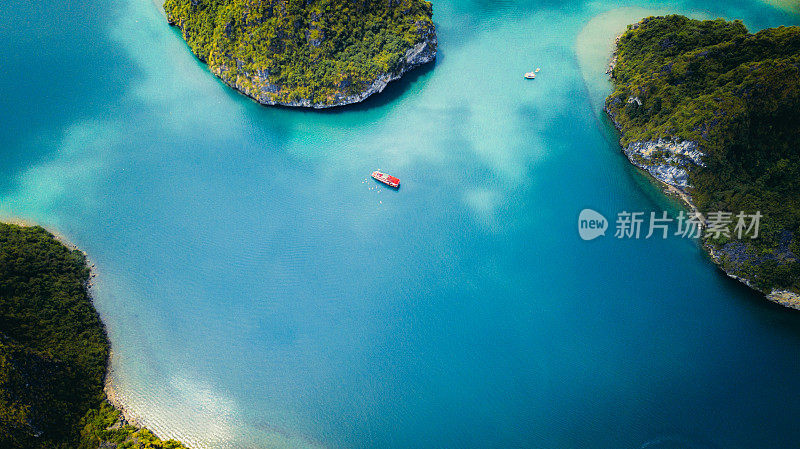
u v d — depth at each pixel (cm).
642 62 17250
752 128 14250
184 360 12031
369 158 16200
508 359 12119
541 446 10744
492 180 15762
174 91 17750
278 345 12356
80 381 11144
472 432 10981
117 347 12144
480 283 13538
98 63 18488
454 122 17212
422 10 18288
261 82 16738
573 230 14588
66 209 14688
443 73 18662
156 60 18688
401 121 17200
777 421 11000
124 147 16238
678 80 15738
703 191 14475
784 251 12750
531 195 15400
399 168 15988
